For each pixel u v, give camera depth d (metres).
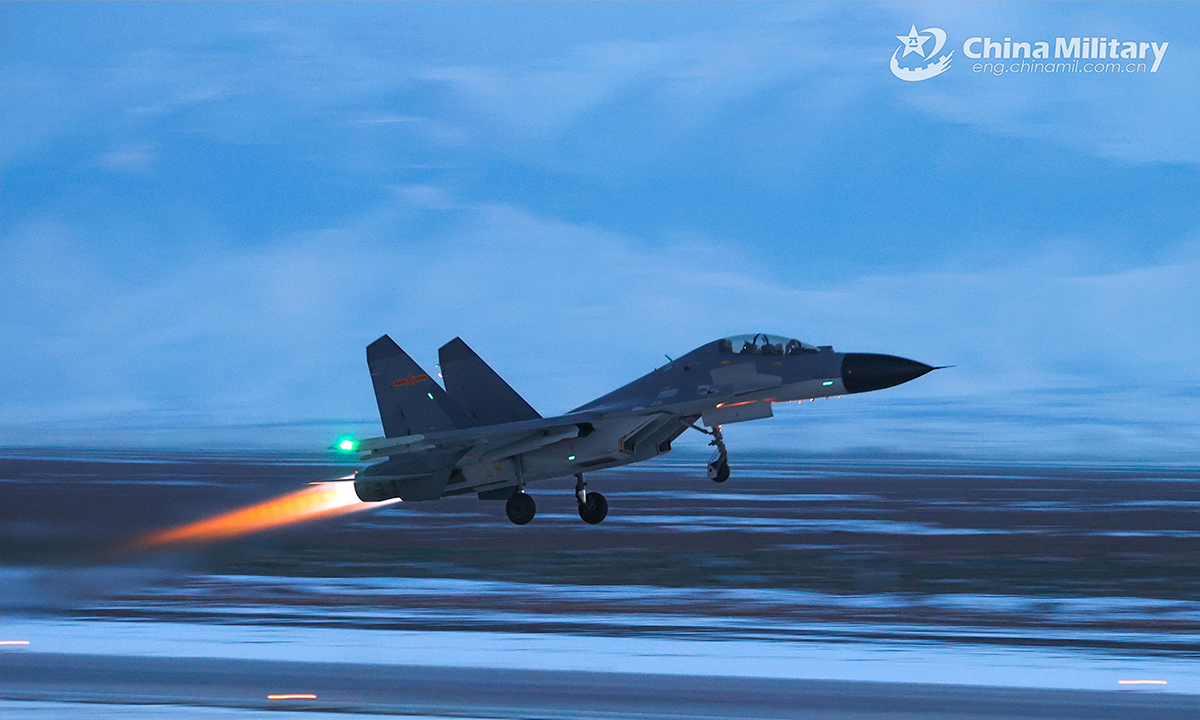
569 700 55.69
